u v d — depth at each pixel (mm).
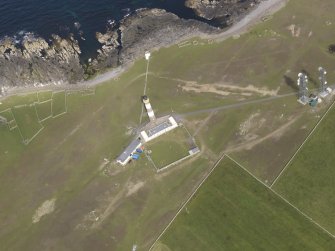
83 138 115188
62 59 132625
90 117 119000
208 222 96500
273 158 103438
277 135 107062
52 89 126312
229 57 125250
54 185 108312
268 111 111688
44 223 102750
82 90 124875
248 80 118938
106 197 104125
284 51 123500
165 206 100375
